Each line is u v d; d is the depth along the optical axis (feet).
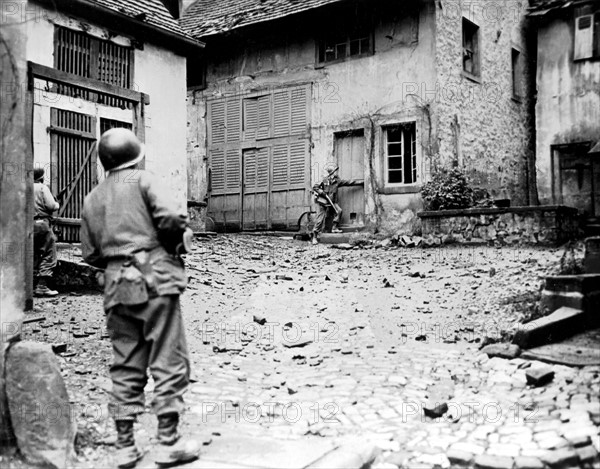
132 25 42.37
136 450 12.21
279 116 57.98
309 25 56.03
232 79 61.16
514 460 12.39
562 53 57.72
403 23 50.98
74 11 38.91
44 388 12.37
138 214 12.18
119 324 12.13
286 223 57.16
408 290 31.24
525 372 17.24
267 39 58.90
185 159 47.26
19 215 13.48
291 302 29.53
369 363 20.27
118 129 13.00
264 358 21.33
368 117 52.54
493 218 42.52
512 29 60.49
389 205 51.19
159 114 45.21
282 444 13.34
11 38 13.56
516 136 60.70
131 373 12.28
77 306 27.14
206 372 19.43
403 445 13.83
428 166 49.42
